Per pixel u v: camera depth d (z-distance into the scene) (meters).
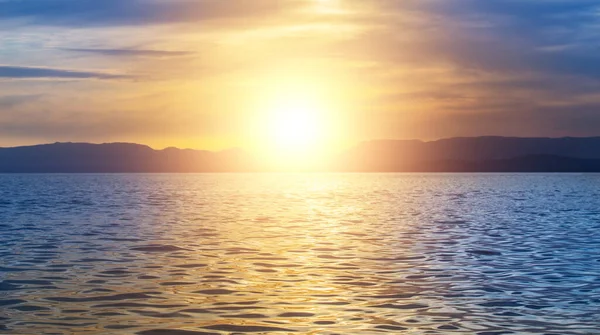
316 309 17.12
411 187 125.44
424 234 35.78
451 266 24.30
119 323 15.62
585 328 15.33
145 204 65.06
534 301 18.17
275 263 24.83
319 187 126.19
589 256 27.03
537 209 58.38
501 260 25.88
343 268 23.72
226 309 17.09
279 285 20.39
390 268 23.77
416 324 15.62
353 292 19.33
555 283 20.88
